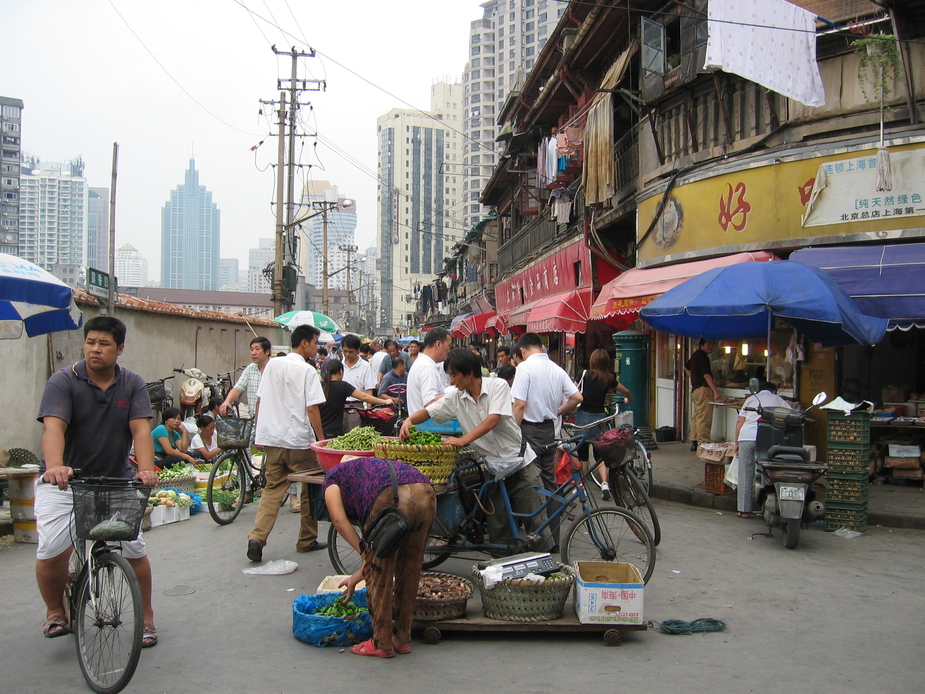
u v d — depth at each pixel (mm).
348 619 4605
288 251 29422
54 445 4172
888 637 4828
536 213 25422
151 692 3895
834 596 5664
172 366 15977
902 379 10242
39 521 4477
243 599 5496
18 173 81562
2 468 7250
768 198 10266
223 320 19406
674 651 4578
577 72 17516
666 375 14672
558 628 4691
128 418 4438
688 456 12055
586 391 9250
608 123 14055
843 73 9695
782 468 7094
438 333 7145
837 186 9625
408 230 93250
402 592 4488
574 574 5016
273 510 6500
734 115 11008
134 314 14000
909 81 9133
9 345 9664
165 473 9188
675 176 11906
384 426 8305
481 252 39625
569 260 18812
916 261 8891
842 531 7695
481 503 5645
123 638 3936
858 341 8023
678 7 12281
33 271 7105
